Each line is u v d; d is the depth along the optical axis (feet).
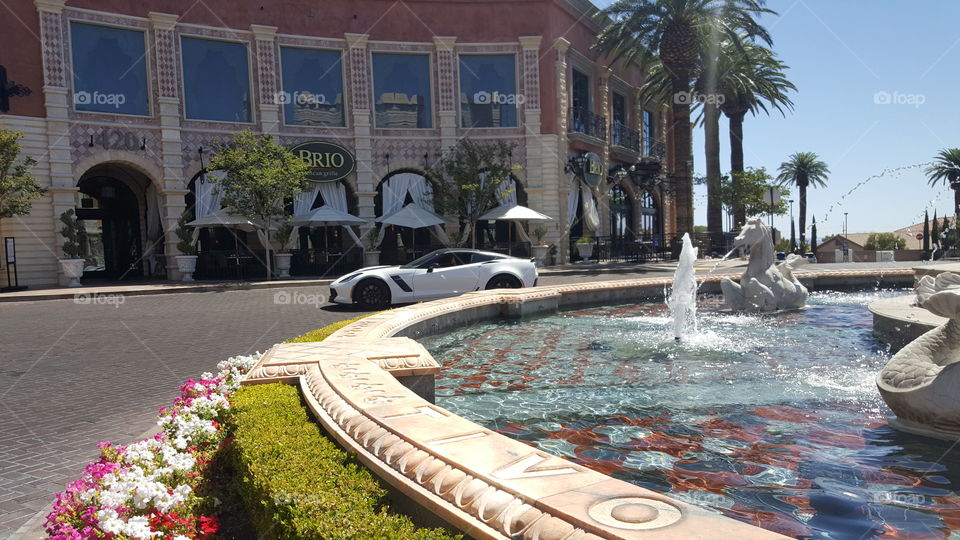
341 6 86.12
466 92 91.30
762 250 34.96
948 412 12.14
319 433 10.87
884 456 11.78
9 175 63.41
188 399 13.34
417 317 27.43
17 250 67.77
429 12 89.30
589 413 15.47
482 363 22.65
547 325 32.37
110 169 82.74
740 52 96.84
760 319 31.91
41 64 69.26
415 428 9.56
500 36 91.15
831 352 22.76
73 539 7.61
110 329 34.81
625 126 118.73
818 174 170.40
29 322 39.01
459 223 89.25
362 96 87.20
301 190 74.90
